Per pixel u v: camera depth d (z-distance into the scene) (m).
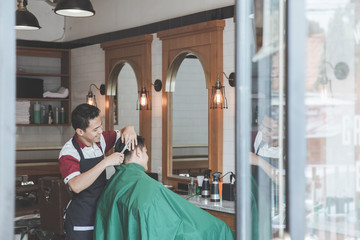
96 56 6.72
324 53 1.32
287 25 1.30
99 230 2.66
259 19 1.37
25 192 5.64
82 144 2.86
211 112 4.94
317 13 1.32
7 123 1.16
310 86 1.32
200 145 5.07
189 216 2.55
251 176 1.38
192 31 5.14
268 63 1.36
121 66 6.22
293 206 1.30
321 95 1.32
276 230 1.37
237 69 1.38
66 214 2.85
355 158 1.34
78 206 2.79
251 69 1.37
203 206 4.19
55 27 7.35
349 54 1.33
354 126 1.34
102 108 6.57
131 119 6.02
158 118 5.65
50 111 7.29
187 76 5.25
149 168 5.74
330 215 1.33
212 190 4.35
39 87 7.14
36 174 7.11
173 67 5.40
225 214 4.04
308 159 1.32
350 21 1.33
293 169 1.30
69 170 2.75
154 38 5.74
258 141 1.37
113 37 6.38
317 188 1.33
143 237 2.41
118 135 3.07
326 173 1.33
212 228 2.60
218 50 4.89
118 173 2.69
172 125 5.39
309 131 1.32
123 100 6.15
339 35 1.33
